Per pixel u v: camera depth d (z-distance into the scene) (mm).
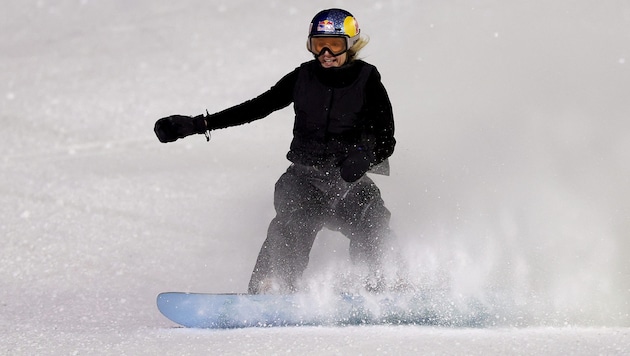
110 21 40156
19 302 15914
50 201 22469
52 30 39688
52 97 31516
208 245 19797
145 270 18312
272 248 14102
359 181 14234
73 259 18797
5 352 11992
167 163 25547
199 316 13250
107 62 35375
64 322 14289
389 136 14016
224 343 11945
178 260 18922
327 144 13914
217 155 26062
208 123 14266
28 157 26234
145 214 21734
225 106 31359
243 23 38625
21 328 13625
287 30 37688
